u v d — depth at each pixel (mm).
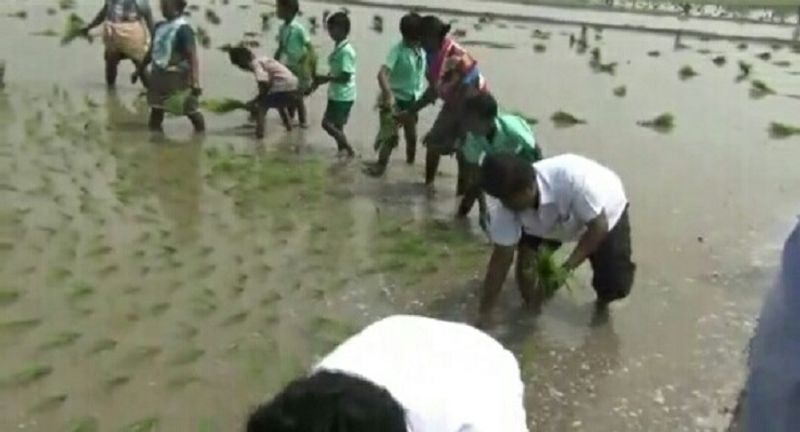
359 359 2656
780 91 16562
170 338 6609
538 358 6652
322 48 17875
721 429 5922
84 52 15688
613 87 16125
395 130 10102
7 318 6684
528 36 21297
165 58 11195
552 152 11812
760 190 10602
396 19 22156
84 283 7293
